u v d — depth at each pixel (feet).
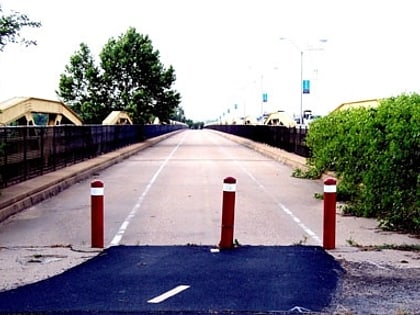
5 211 41.14
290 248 30.25
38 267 26.45
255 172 79.20
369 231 35.63
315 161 57.93
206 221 39.50
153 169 84.02
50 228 37.22
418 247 30.12
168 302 21.21
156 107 178.60
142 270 25.71
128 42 175.32
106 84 176.14
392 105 39.01
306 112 168.45
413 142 34.22
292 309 20.38
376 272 25.20
